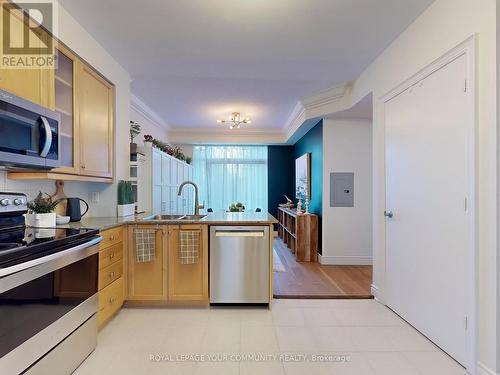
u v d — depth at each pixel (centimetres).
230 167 762
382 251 295
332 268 438
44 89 198
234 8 218
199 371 184
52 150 195
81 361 190
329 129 463
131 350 207
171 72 338
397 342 220
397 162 267
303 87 402
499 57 163
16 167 190
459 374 182
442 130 206
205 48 280
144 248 271
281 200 756
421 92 230
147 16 228
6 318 131
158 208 428
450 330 199
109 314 243
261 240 280
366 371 185
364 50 287
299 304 294
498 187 163
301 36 259
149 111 516
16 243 152
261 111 530
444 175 204
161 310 278
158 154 428
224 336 228
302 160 605
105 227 234
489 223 168
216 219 294
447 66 201
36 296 149
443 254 205
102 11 221
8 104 160
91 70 262
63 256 167
